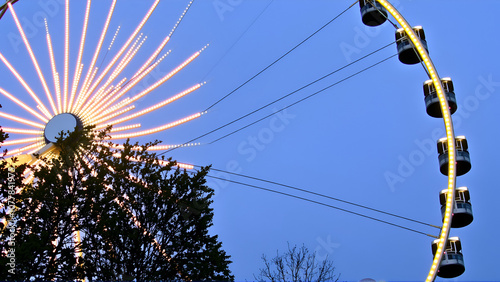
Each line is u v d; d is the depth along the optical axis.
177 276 33.62
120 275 33.03
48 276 31.48
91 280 32.78
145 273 33.22
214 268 34.19
